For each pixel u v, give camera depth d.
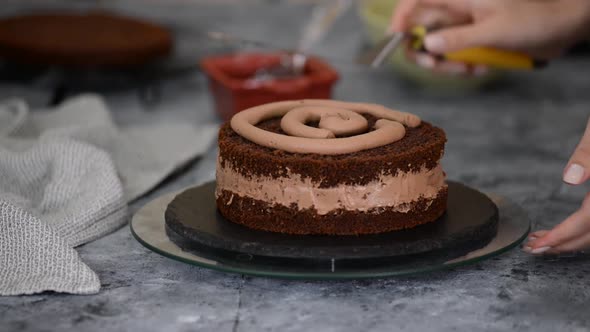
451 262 0.82
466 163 1.13
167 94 1.42
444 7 1.17
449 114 1.31
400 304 0.81
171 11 1.86
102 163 1.00
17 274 0.84
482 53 1.14
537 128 1.26
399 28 1.16
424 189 0.86
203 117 1.31
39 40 1.31
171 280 0.85
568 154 1.16
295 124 0.87
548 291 0.84
